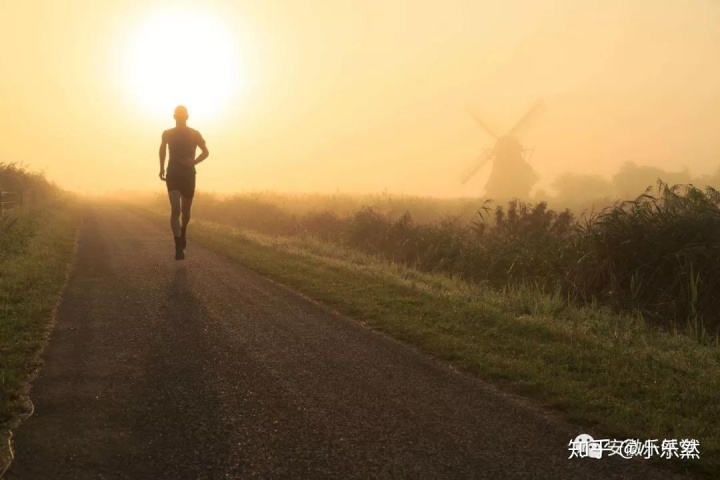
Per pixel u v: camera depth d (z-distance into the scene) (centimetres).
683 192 1024
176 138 809
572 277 976
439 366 442
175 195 838
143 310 577
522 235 1305
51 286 679
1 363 391
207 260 965
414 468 267
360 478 255
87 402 336
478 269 1197
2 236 1103
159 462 264
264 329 526
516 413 348
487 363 448
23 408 323
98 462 262
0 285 648
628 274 926
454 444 297
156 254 1014
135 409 328
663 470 277
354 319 597
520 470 270
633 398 387
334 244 1745
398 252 1518
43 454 268
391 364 439
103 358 421
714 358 561
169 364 412
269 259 1025
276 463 267
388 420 327
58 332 488
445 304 685
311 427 312
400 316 605
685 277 865
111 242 1218
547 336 556
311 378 396
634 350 528
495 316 622
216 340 480
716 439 311
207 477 251
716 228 916
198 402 342
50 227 1573
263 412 330
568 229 1273
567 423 336
